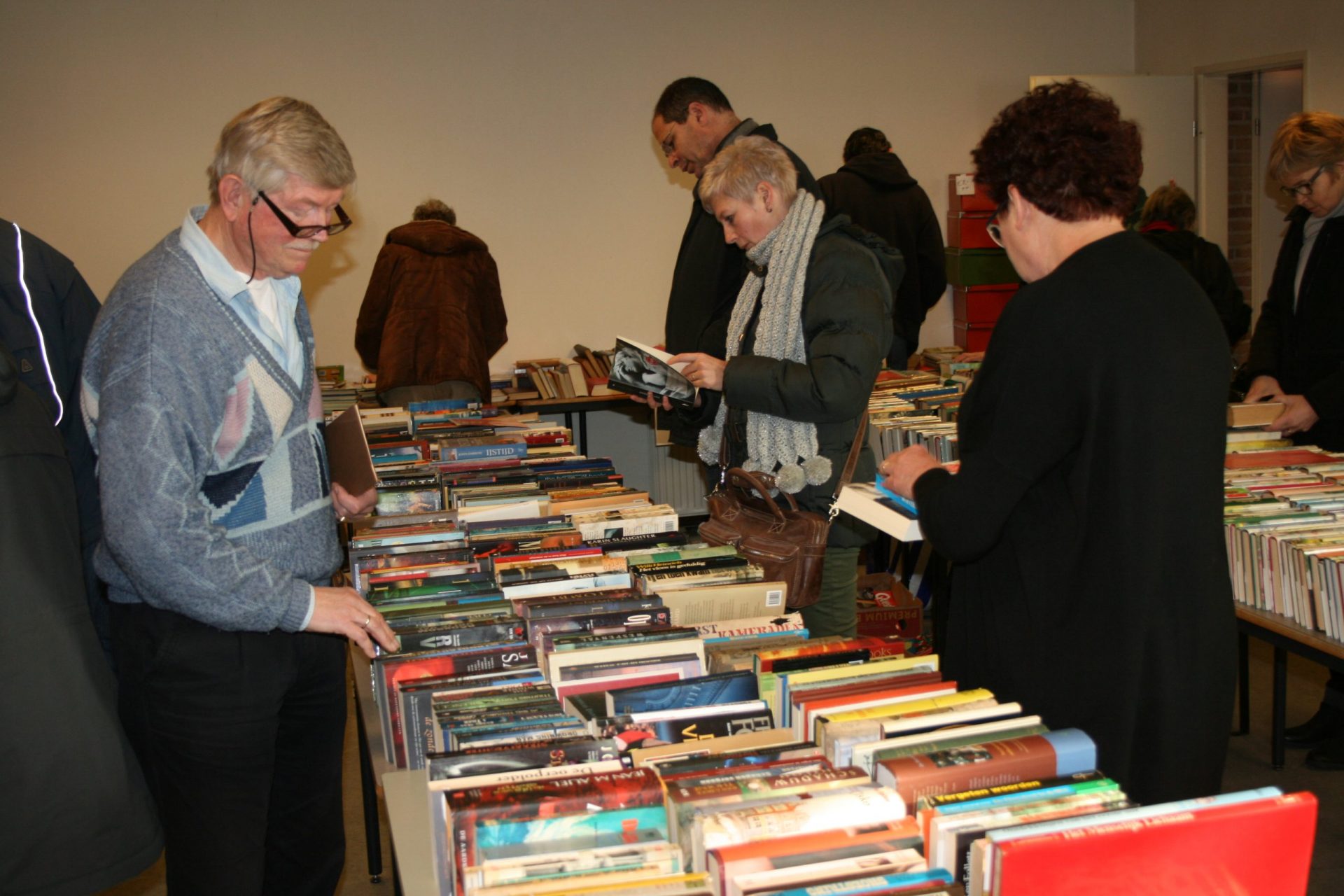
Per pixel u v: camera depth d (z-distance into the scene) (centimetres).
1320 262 297
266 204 139
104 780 140
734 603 180
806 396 212
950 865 102
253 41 529
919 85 613
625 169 584
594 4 567
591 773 113
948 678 150
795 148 603
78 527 149
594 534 221
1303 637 198
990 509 127
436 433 329
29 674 136
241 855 158
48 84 510
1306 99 535
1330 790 286
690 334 291
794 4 590
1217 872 97
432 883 112
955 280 612
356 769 319
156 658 149
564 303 589
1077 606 126
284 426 154
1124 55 646
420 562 201
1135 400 120
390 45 546
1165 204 425
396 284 416
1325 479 243
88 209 522
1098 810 106
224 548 141
